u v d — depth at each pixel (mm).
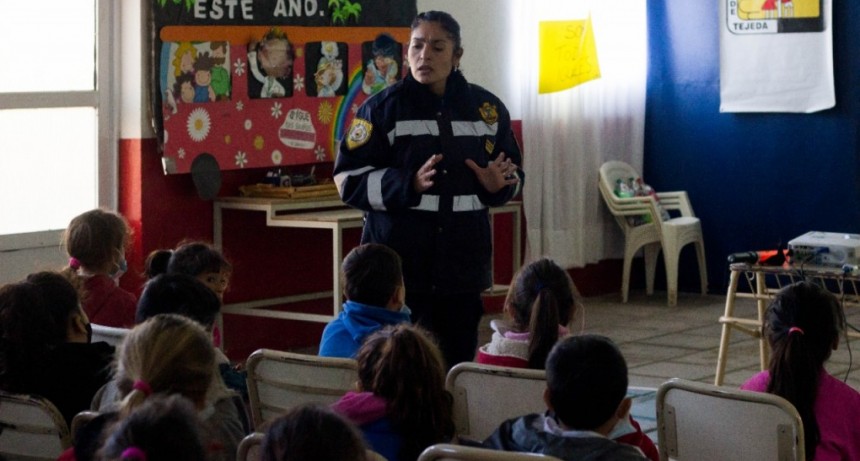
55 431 2855
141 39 5777
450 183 3758
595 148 8352
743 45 8297
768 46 8203
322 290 6805
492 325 3428
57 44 5633
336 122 6605
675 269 8148
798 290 3166
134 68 5805
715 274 8609
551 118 8023
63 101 5625
